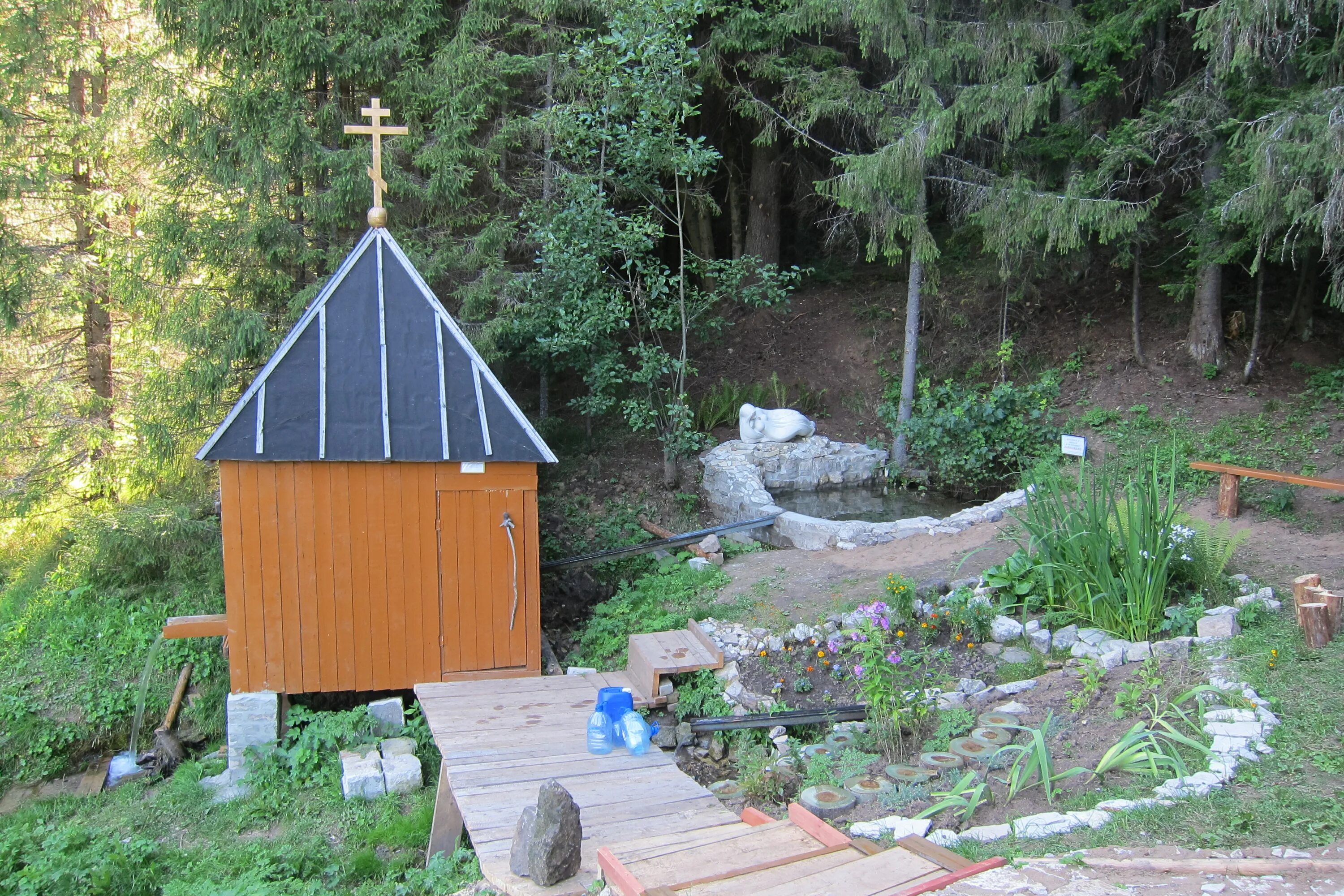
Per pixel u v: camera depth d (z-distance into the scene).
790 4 12.73
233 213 10.65
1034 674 6.70
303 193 11.23
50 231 12.43
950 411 12.71
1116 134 11.17
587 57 11.19
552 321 11.72
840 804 5.09
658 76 11.34
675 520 12.32
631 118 12.37
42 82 11.20
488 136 12.30
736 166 17.67
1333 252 9.76
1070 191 11.37
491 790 5.71
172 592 10.38
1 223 10.59
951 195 13.29
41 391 11.12
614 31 10.91
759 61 13.43
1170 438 11.45
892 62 13.31
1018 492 11.00
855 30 14.14
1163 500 9.92
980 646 7.21
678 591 9.45
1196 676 5.85
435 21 11.42
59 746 8.70
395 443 7.80
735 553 10.92
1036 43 11.34
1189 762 4.89
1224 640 6.30
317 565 7.75
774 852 4.32
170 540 10.35
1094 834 4.25
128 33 12.48
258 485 7.60
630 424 13.29
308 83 11.13
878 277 17.56
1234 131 10.41
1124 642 6.68
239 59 10.65
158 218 10.40
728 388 14.73
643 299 12.48
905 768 5.41
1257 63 9.85
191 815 7.07
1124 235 11.91
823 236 18.56
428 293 8.41
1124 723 5.50
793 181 18.22
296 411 7.73
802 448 13.16
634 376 12.28
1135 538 6.85
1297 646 6.00
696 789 5.75
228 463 7.53
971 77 12.72
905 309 16.25
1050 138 12.27
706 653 7.68
